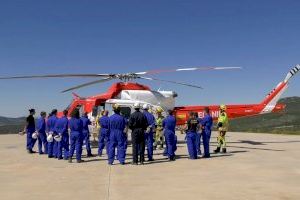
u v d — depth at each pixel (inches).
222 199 261.1
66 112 538.9
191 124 513.7
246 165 439.2
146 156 557.3
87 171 405.4
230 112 767.7
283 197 267.0
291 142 804.0
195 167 428.5
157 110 666.8
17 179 353.7
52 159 532.1
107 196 272.8
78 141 490.6
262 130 1365.7
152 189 298.7
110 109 701.9
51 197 271.4
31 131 619.2
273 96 789.2
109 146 469.4
